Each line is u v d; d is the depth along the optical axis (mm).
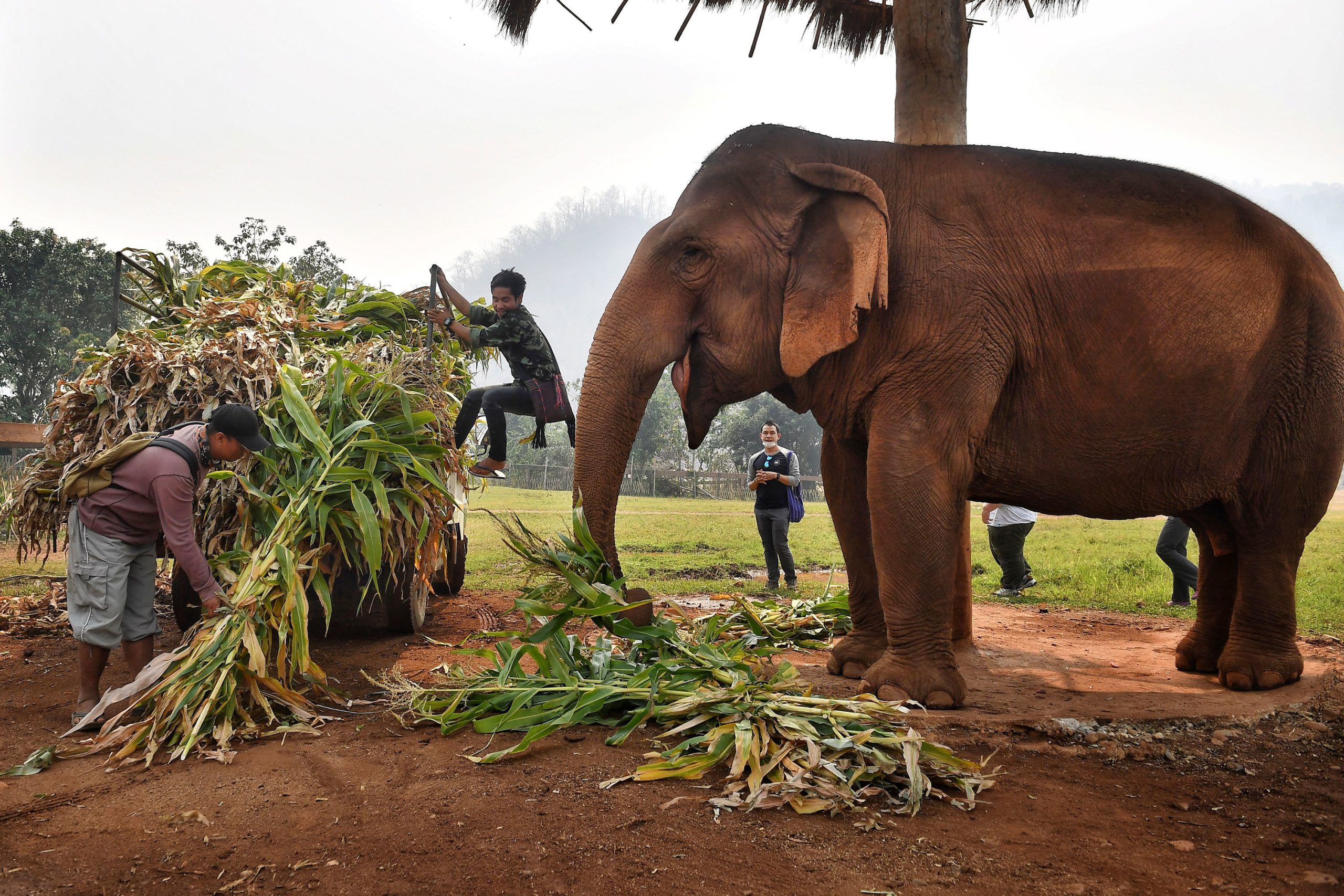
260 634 4418
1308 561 11562
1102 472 5027
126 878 2730
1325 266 5270
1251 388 5016
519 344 6383
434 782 3562
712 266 5066
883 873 2770
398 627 6547
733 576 11172
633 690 4266
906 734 3732
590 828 3098
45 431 5066
